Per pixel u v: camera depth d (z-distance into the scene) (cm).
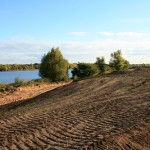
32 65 18762
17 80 3941
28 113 1623
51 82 4506
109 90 2055
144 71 2644
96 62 4981
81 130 1143
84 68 4766
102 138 1008
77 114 1419
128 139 986
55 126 1231
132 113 1291
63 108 1644
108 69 5012
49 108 1727
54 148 979
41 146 1010
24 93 3312
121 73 2723
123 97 1694
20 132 1195
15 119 1475
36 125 1283
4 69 17100
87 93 2103
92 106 1563
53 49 4838
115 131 1073
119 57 5031
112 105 1508
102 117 1298
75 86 2389
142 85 2011
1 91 3422
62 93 2298
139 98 1582
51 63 4759
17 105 2312
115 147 934
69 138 1062
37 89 3644
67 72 4859
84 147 949
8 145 1042
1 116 1705
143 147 948
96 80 2483
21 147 1016
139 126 1082
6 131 1241
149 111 1273
